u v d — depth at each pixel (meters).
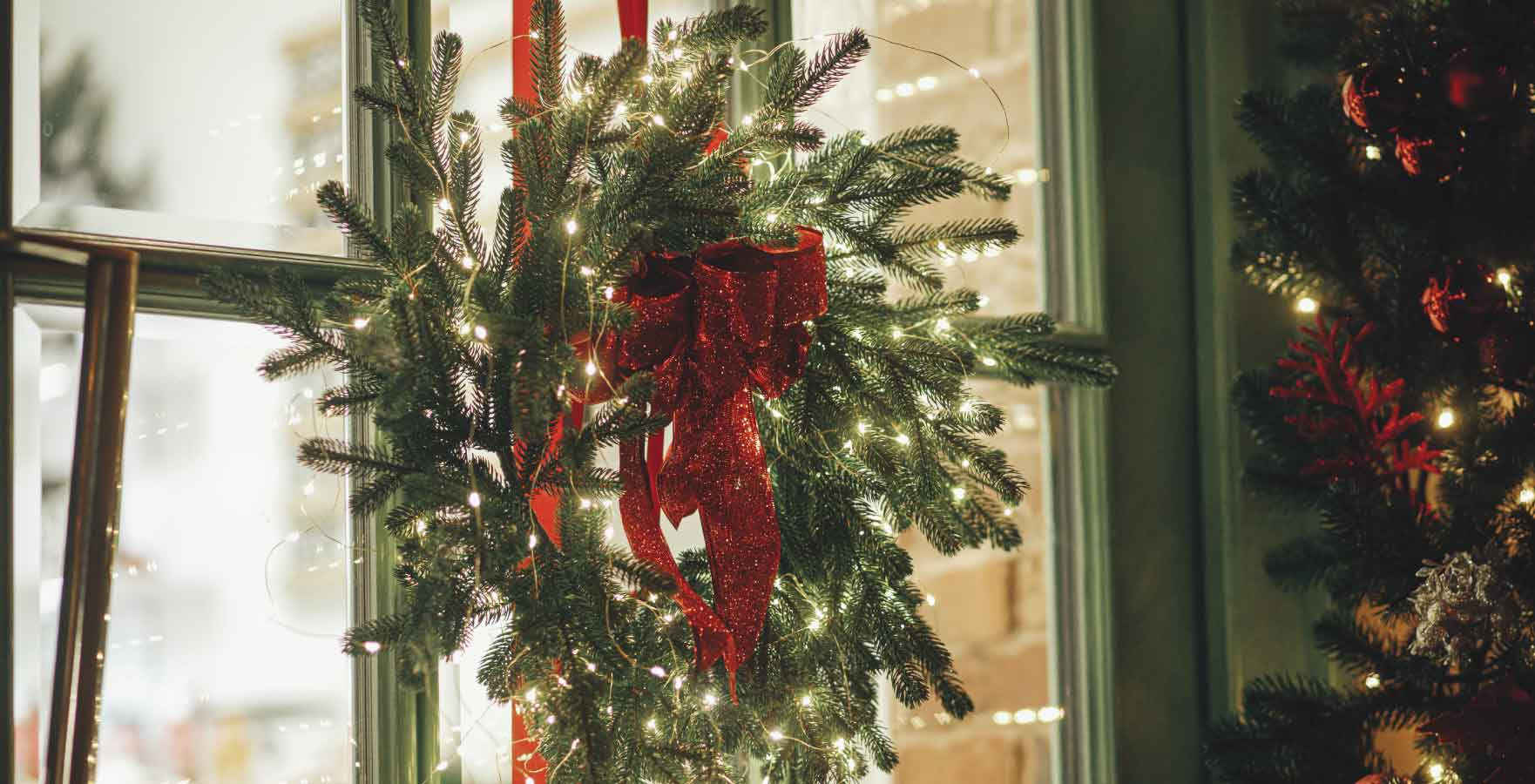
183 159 2.21
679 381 2.03
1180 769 2.60
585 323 1.99
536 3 2.05
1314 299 2.47
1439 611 2.26
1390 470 2.40
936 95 2.59
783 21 2.43
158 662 2.21
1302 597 2.60
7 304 2.10
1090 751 2.59
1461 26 2.32
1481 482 2.35
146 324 2.20
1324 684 2.54
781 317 2.03
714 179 2.06
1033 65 2.62
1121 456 2.59
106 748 2.18
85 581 1.91
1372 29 2.36
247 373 2.25
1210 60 2.59
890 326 2.13
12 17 2.12
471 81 2.33
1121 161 2.60
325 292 2.23
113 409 1.93
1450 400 2.39
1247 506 2.58
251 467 2.25
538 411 1.91
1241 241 2.45
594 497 2.04
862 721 2.11
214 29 2.23
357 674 2.26
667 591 1.98
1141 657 2.59
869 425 2.12
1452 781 2.28
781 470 2.14
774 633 2.10
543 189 2.02
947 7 2.60
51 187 2.16
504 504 1.99
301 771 2.26
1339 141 2.39
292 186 2.26
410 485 1.95
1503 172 2.34
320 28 2.28
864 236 2.12
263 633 2.25
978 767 2.58
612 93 1.98
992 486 2.16
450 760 2.28
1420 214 2.38
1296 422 2.39
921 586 2.56
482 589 1.99
